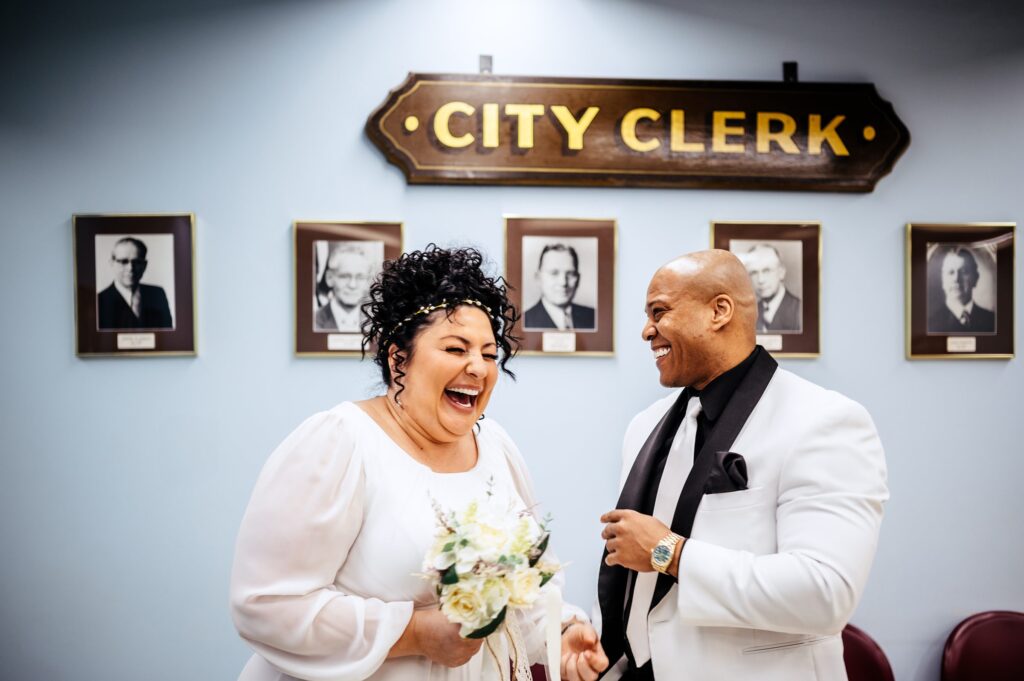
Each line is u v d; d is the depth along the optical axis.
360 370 2.71
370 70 2.74
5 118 2.70
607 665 1.70
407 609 1.42
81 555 2.68
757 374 1.75
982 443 2.78
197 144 2.72
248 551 1.44
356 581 1.49
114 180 2.72
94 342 2.69
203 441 2.70
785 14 2.81
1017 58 2.82
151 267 2.70
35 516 2.68
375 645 1.38
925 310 2.78
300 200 2.73
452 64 2.75
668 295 1.76
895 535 2.76
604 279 2.74
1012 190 2.82
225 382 2.70
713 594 1.53
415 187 2.74
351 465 1.50
